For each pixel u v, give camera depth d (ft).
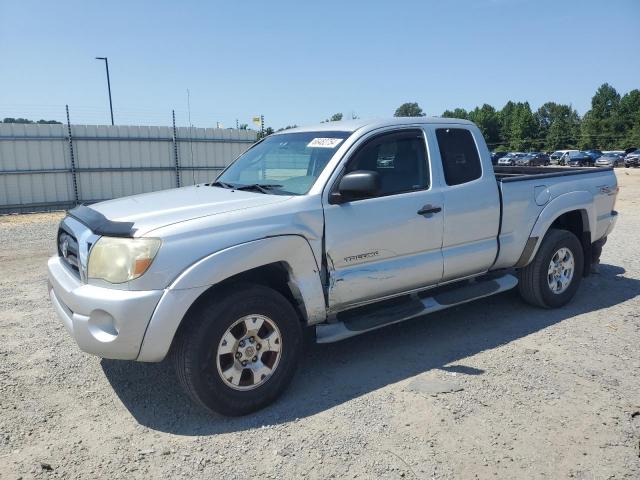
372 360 14.85
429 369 14.14
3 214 55.67
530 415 11.68
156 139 63.46
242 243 11.78
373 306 14.92
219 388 11.55
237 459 10.34
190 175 66.13
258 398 12.05
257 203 12.75
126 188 62.54
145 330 10.93
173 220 11.73
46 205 58.44
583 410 11.87
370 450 10.50
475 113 341.62
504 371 13.87
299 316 13.53
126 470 10.03
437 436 10.93
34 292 22.36
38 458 10.41
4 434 11.25
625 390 12.78
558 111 353.31
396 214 14.26
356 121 15.60
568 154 189.88
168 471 10.00
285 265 12.60
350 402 12.46
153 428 11.55
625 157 159.84
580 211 19.38
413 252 14.83
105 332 11.19
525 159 189.67
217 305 11.44
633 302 19.66
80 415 12.09
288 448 10.66
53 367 14.65
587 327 17.06
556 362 14.39
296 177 14.35
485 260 16.65
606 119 282.15
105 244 11.39
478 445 10.60
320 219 12.99
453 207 15.49
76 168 59.52
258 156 16.52
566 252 18.72
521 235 17.34
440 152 15.75
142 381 13.83
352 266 13.71
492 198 16.46
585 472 9.75
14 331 17.54
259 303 11.93
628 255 27.86
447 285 16.66
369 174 12.76
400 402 12.37
